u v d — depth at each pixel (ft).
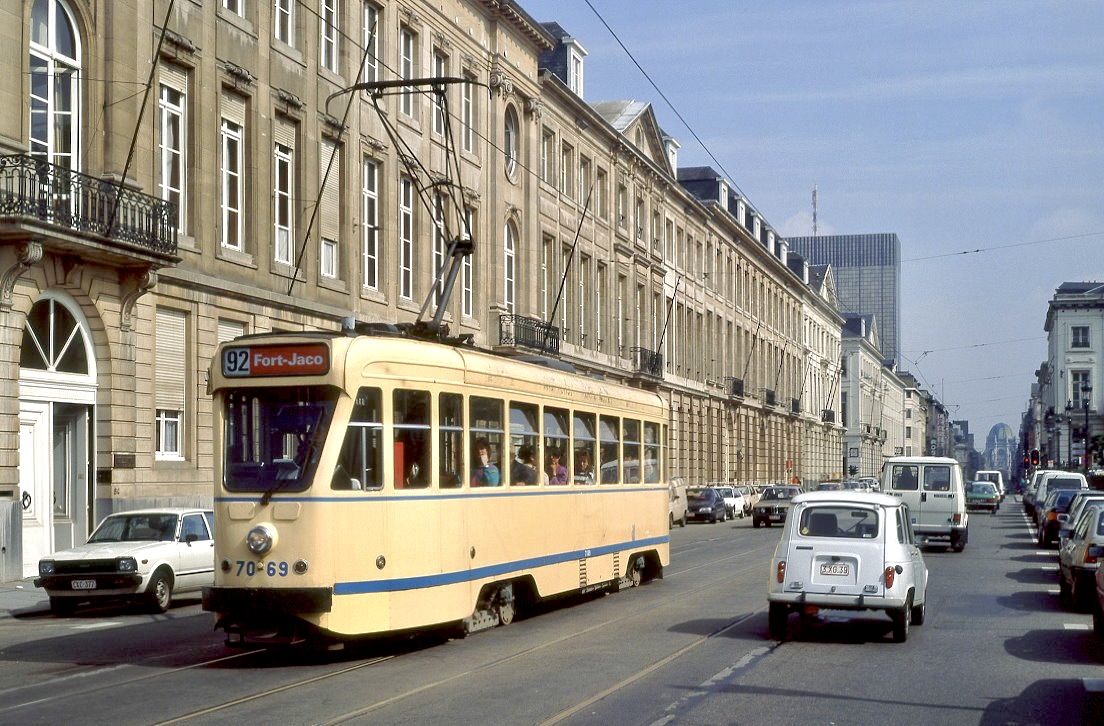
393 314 122.72
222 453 45.52
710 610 63.52
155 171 90.43
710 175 270.05
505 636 52.90
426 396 49.34
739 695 37.96
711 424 255.50
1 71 76.79
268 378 45.50
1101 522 65.21
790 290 339.36
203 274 95.09
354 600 44.83
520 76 152.97
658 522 80.12
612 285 192.75
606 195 191.72
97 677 42.39
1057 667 44.70
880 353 507.71
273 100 104.78
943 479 113.70
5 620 63.87
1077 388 377.71
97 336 85.40
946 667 44.52
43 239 76.79
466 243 71.56
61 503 84.12
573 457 64.95
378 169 121.60
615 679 40.88
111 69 85.71
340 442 44.96
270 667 44.21
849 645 50.42
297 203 108.58
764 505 173.99
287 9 108.78
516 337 147.02
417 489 48.24
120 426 86.12
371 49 119.55
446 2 134.62
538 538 59.52
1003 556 109.09
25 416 79.82
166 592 67.26
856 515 51.88
